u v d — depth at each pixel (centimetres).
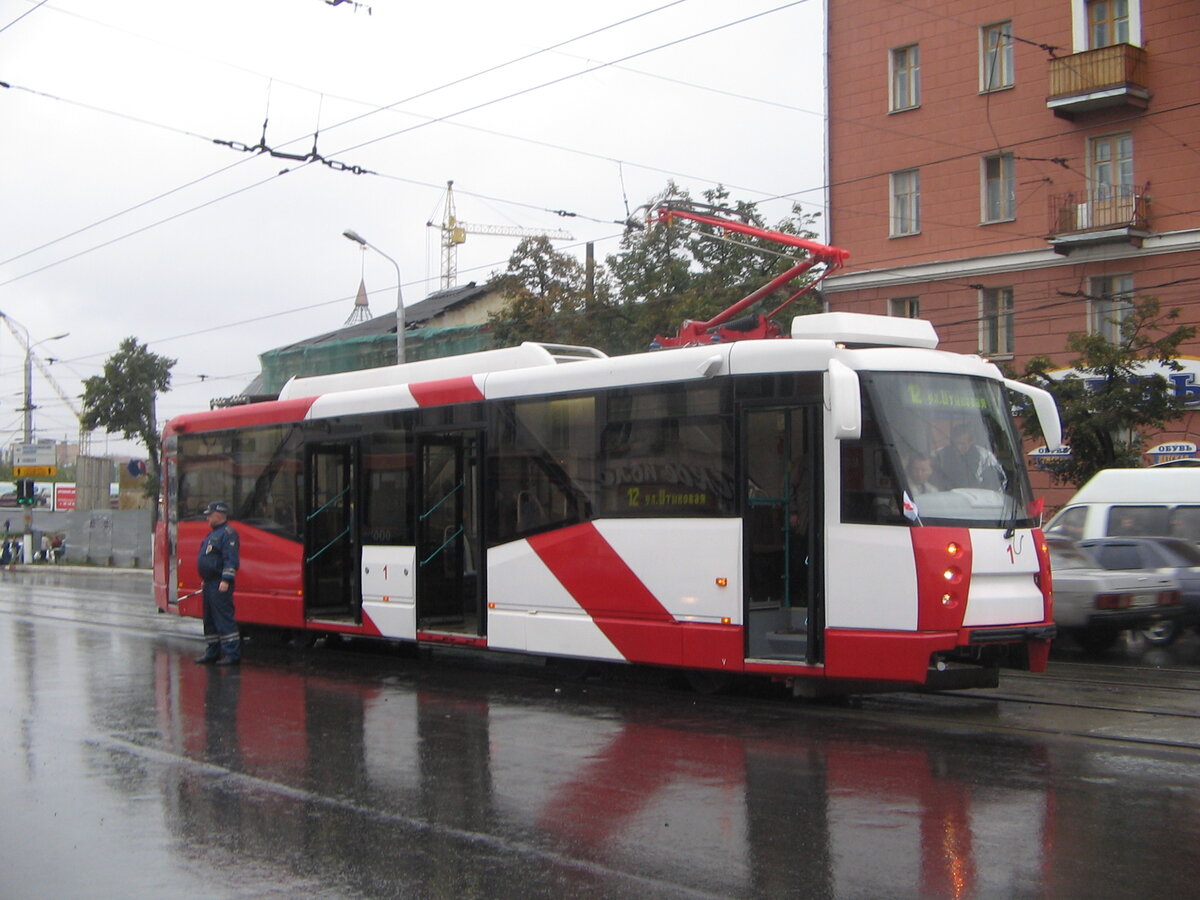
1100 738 898
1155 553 1522
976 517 980
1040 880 565
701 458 1059
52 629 1833
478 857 620
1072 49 2717
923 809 694
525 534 1205
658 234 3106
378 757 868
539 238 3186
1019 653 1018
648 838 645
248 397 1798
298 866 612
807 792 739
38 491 6231
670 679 1187
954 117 2903
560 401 1184
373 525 1384
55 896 577
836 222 3120
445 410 1302
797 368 1004
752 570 1027
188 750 905
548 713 1041
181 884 590
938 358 1023
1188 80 2580
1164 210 2606
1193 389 2530
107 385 4441
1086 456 2334
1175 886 555
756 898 546
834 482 981
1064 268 2733
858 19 3078
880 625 956
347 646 1592
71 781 809
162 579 1781
